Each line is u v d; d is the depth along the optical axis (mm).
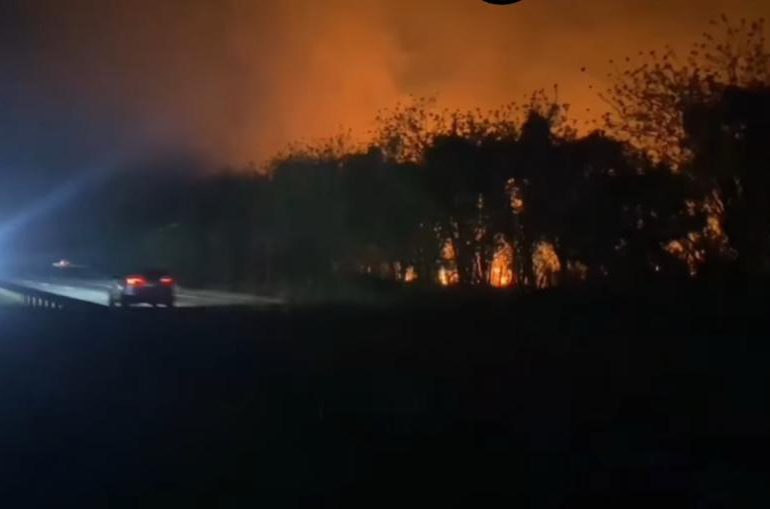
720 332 21797
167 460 13531
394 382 18844
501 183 40594
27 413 18094
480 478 11820
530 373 19062
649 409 15289
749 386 16141
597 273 33281
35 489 11984
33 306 45656
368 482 11836
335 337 26953
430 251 46688
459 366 20562
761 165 27750
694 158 28891
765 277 26891
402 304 38531
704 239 29312
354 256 54188
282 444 14305
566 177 36688
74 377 22797
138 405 18594
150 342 25312
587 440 13453
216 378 20672
